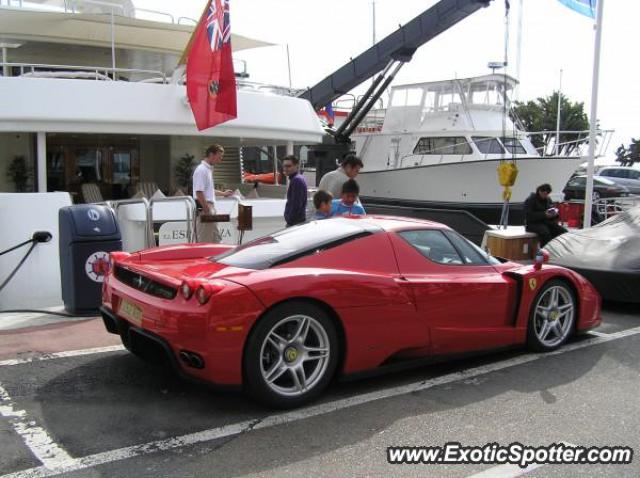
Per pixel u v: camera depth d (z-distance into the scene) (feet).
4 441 11.43
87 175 34.50
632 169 85.71
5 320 19.92
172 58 40.06
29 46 36.63
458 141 55.72
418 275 14.96
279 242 15.02
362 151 62.69
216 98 27.86
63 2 37.29
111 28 32.58
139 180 36.22
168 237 26.40
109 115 28.22
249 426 12.30
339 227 15.29
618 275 23.38
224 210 29.22
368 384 14.99
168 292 12.86
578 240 26.76
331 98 53.21
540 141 89.56
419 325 14.60
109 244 20.61
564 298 18.37
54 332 18.49
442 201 53.21
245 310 12.15
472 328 15.69
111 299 14.80
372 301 13.75
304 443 11.61
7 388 14.02
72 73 28.91
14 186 32.73
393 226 15.48
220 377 12.16
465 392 14.55
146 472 10.37
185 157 37.17
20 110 26.68
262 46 41.32
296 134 34.37
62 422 12.29
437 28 43.62
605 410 13.57
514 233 32.24
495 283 16.16
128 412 12.84
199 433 11.93
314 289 12.94
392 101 60.64
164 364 14.24
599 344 18.92
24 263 22.94
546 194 34.73
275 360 12.84
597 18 36.65
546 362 16.98
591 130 37.19
